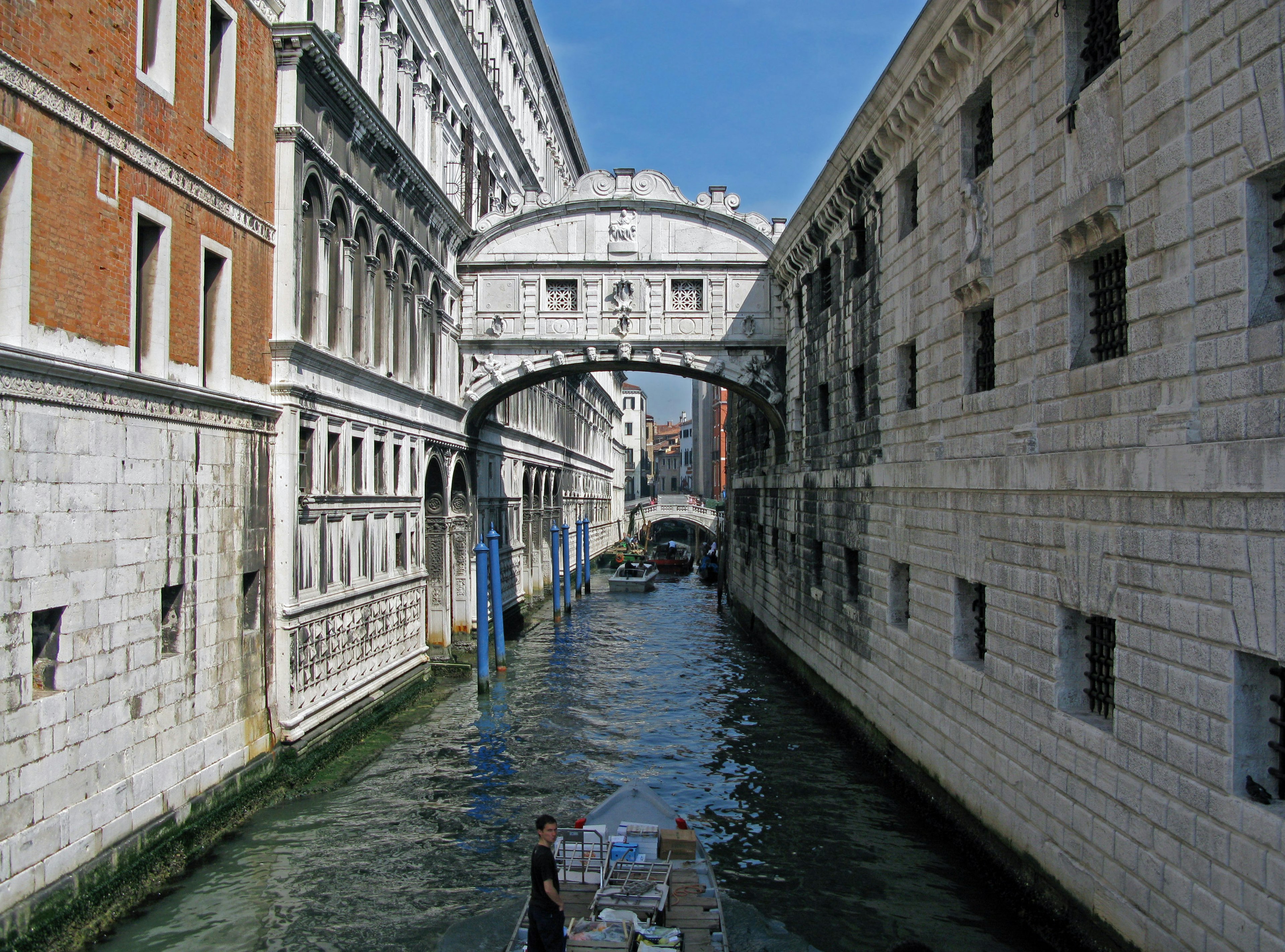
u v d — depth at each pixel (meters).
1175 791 7.20
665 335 23.28
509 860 11.43
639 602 39.88
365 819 12.60
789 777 14.80
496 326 23.30
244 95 12.25
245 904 10.00
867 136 14.89
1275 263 6.39
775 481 25.16
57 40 8.58
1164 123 7.32
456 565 24.25
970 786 11.14
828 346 18.92
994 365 10.97
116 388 9.30
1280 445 6.04
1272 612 6.18
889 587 14.54
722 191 23.36
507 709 19.23
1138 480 7.62
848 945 9.34
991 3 10.21
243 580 12.18
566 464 45.84
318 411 14.09
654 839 9.99
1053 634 9.14
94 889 8.92
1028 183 9.72
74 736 8.69
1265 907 6.21
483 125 26.62
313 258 14.23
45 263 8.45
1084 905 8.48
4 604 7.82
